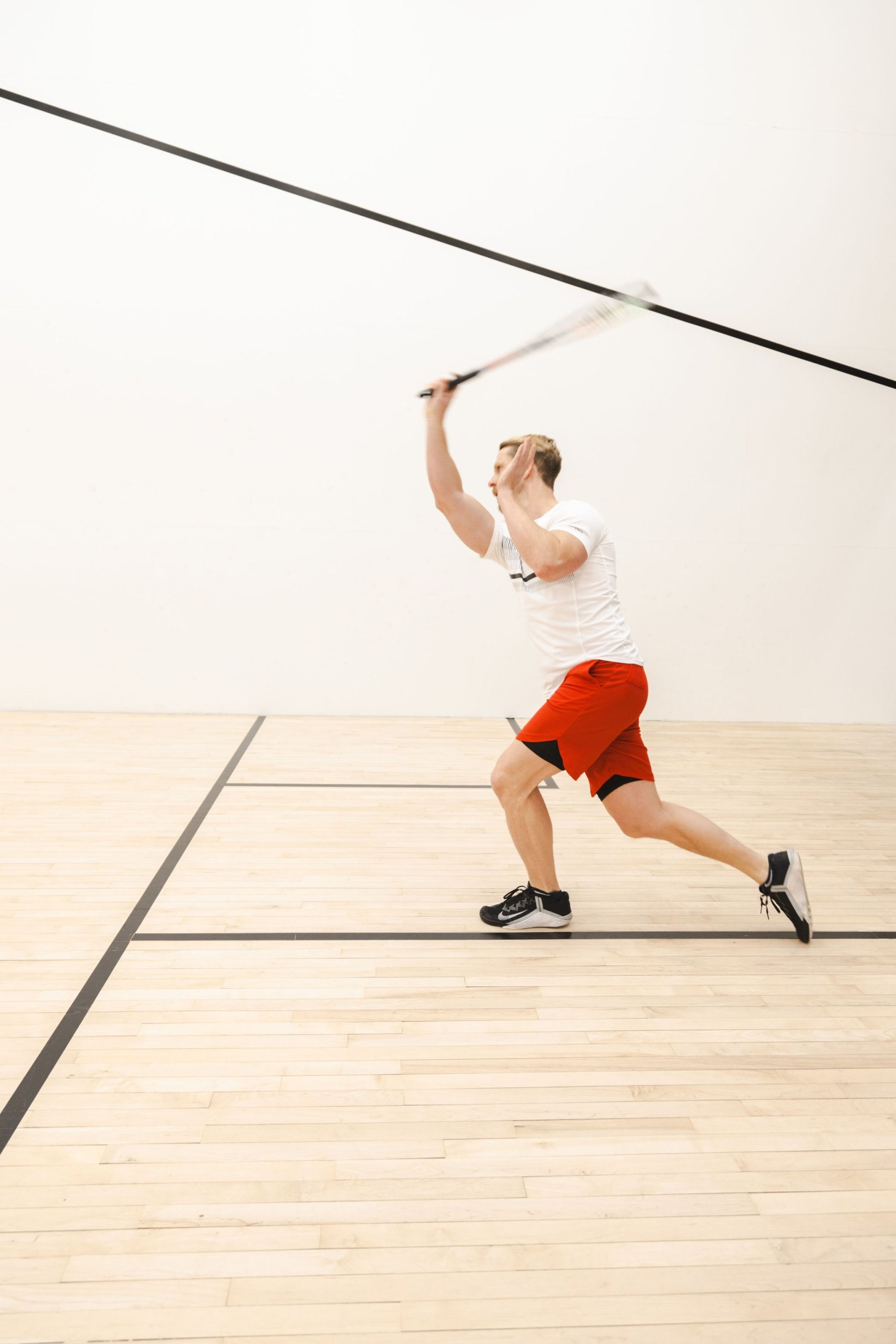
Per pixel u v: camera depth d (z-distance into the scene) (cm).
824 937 238
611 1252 132
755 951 229
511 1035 188
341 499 469
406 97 446
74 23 429
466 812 333
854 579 499
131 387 454
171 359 453
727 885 272
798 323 476
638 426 476
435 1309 122
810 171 466
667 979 213
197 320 452
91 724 449
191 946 223
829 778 395
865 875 282
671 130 458
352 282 455
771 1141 157
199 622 472
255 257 450
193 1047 180
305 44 438
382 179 450
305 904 250
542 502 225
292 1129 156
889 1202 144
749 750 441
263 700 480
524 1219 138
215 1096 164
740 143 461
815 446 487
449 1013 196
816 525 493
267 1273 126
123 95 435
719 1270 129
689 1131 159
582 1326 120
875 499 494
